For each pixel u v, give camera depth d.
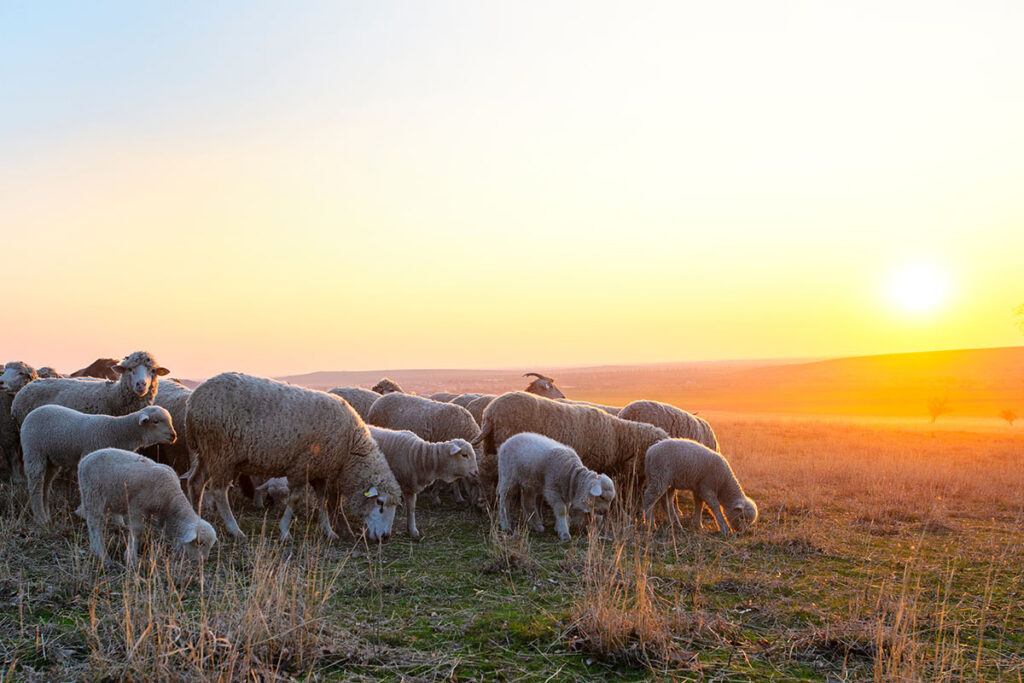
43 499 9.02
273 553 7.86
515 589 7.02
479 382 166.88
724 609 6.57
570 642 5.49
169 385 12.23
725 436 27.53
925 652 5.53
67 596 6.20
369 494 9.12
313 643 5.19
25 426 9.10
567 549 8.95
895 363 173.50
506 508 10.23
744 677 5.09
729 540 9.65
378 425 13.55
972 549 9.26
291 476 9.16
